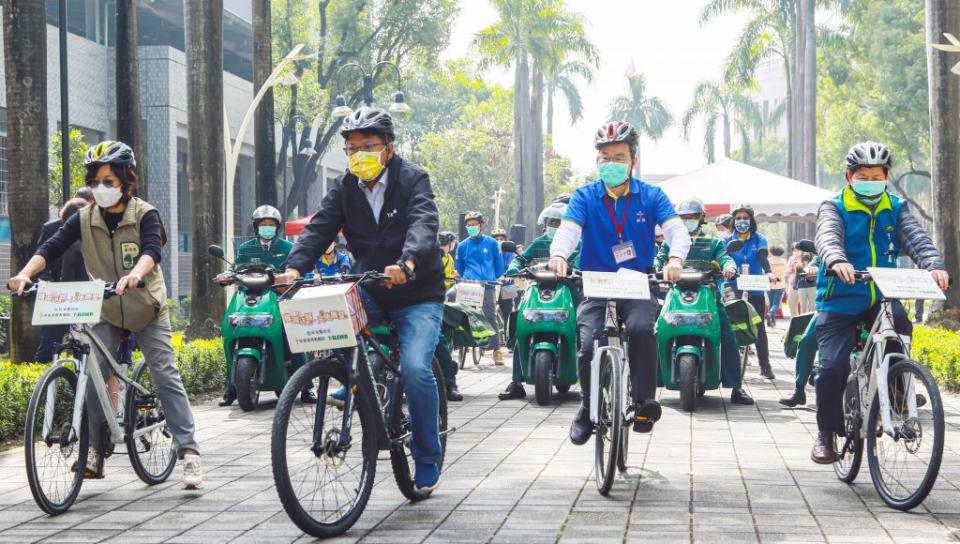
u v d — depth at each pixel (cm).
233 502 566
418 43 3803
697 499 555
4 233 2488
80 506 560
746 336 1016
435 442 532
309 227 527
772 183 2297
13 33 1063
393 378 535
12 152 1070
